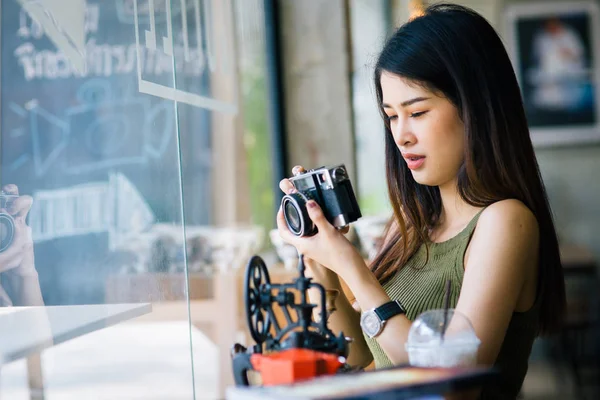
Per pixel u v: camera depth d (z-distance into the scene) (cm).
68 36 188
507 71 154
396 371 115
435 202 166
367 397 100
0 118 191
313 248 145
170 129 188
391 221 179
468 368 115
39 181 188
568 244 593
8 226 169
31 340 140
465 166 152
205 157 304
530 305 153
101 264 178
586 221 616
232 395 107
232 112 324
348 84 409
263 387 107
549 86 623
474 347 121
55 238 177
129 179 189
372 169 462
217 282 274
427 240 165
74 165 188
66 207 183
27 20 188
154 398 162
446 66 148
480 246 147
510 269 143
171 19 183
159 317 170
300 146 412
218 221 322
